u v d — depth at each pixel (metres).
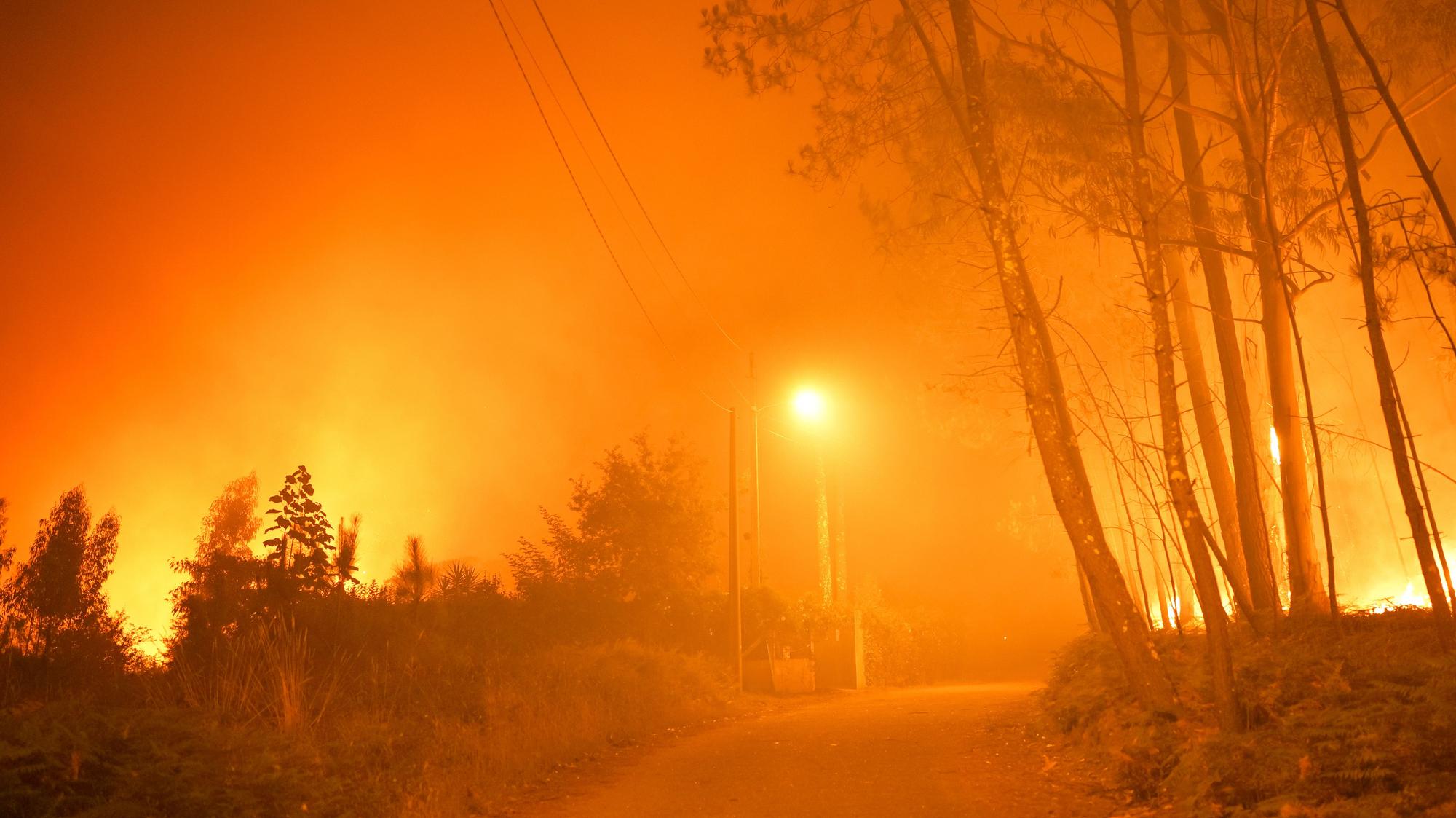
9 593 17.12
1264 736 8.02
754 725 18.27
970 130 12.63
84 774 7.51
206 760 8.22
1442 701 6.98
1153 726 9.61
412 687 14.84
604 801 10.44
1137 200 11.26
